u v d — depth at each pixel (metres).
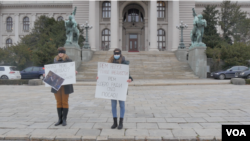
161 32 37.97
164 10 37.94
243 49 22.30
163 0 37.81
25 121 5.07
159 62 22.47
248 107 6.52
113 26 30.67
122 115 4.52
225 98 8.37
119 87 4.58
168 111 6.10
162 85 13.78
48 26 31.67
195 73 19.77
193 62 20.27
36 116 5.57
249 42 27.50
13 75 19.41
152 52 26.62
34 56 22.98
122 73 4.61
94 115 5.66
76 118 5.34
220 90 11.02
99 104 7.29
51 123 4.90
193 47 20.12
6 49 26.44
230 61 21.97
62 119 4.92
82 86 13.48
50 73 4.73
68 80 4.68
